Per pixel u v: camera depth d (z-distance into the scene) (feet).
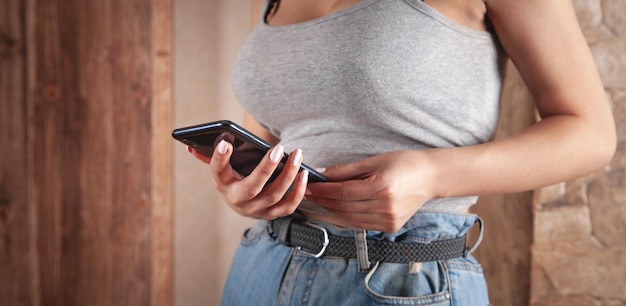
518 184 2.44
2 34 7.74
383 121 2.56
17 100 7.84
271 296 2.71
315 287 2.55
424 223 2.54
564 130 2.45
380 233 2.52
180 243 8.36
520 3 2.49
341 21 2.62
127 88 8.04
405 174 2.27
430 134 2.60
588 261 5.68
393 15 2.51
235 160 2.33
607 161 2.55
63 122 7.97
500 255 6.19
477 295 2.58
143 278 8.21
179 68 8.20
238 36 8.23
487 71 2.63
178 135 2.26
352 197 2.32
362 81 2.51
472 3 2.57
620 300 5.62
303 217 2.80
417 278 2.45
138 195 8.14
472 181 2.38
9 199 7.89
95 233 8.12
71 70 7.94
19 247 7.95
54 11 7.85
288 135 2.98
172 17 8.07
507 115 6.06
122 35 7.98
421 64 2.48
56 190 8.00
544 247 5.74
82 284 8.13
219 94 8.27
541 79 2.56
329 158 2.70
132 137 8.09
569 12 2.54
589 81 2.51
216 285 8.46
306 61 2.70
